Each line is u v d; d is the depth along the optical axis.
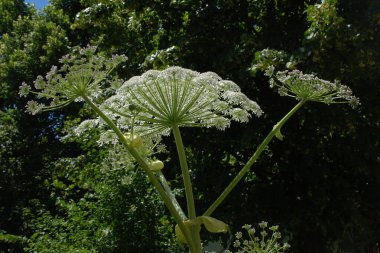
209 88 2.78
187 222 2.55
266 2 11.48
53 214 17.41
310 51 8.88
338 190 10.80
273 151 11.20
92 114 11.41
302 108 9.95
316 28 9.02
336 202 10.88
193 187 11.08
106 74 2.69
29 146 19.41
